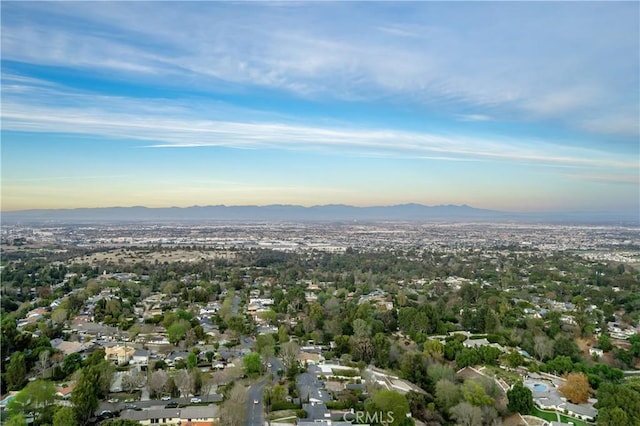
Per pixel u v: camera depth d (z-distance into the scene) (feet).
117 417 515.50
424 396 574.56
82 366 654.53
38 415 520.42
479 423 524.93
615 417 507.30
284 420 515.91
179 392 587.68
